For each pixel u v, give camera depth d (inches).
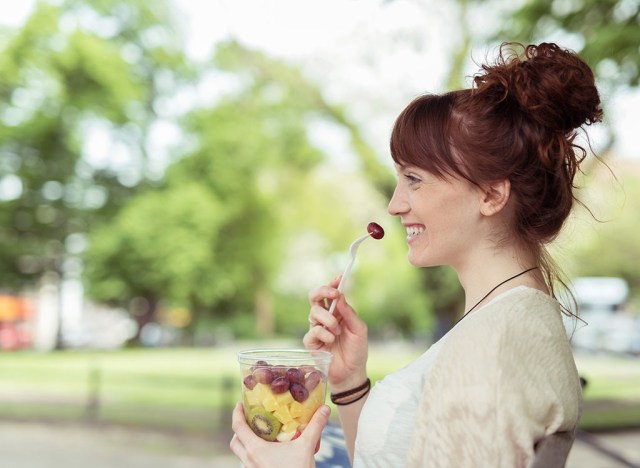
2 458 303.0
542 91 47.9
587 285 1065.5
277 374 48.6
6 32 899.4
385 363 669.3
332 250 1150.3
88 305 1422.2
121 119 986.1
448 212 50.5
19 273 1049.5
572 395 41.5
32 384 530.0
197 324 1279.5
